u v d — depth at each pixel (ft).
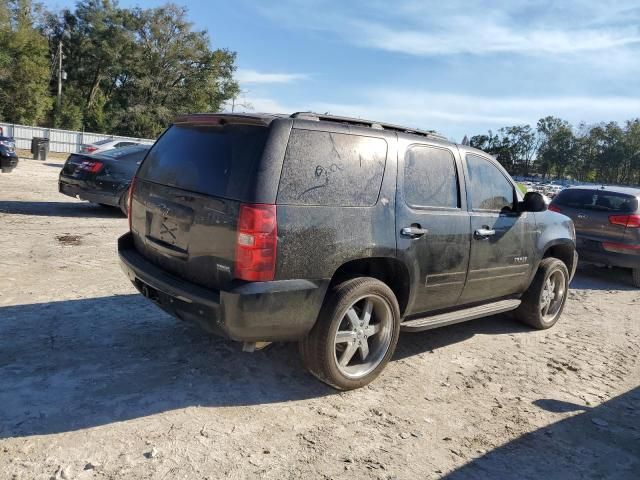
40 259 22.81
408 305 14.10
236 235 11.11
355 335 13.01
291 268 11.44
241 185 11.28
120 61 211.00
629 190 30.53
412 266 13.75
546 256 21.29
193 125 13.48
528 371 15.74
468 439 11.64
